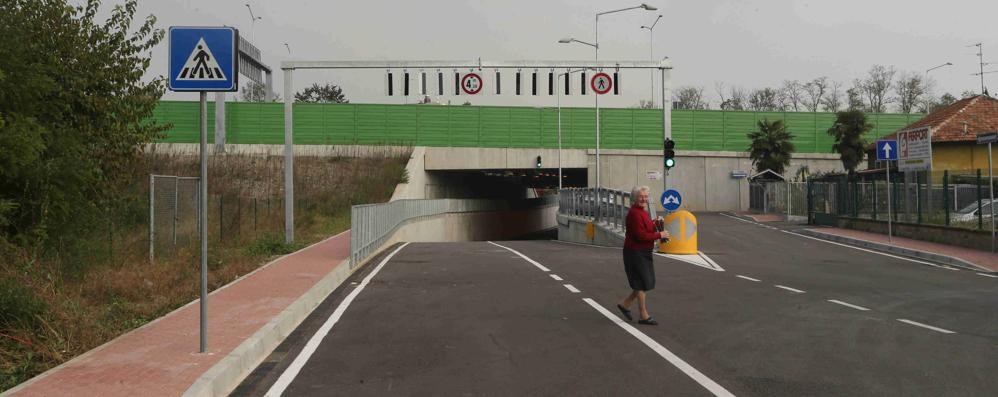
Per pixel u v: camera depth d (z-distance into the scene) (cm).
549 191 11706
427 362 788
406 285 1461
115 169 1653
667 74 2419
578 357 808
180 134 6019
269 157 5488
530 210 7275
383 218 2561
